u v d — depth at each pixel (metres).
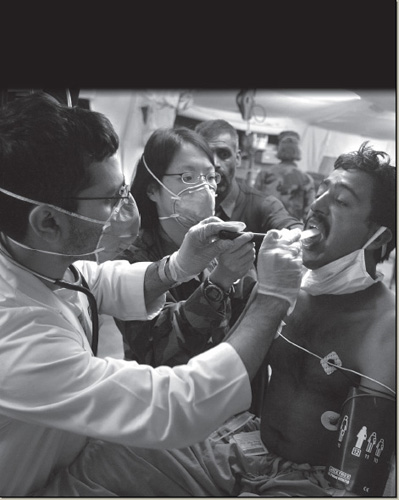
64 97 1.27
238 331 0.89
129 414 0.83
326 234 1.09
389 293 1.08
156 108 1.93
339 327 1.08
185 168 1.29
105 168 0.91
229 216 1.73
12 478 0.94
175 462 1.04
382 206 1.05
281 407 1.11
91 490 0.98
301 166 2.26
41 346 0.85
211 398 0.83
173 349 1.14
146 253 1.38
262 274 0.91
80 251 0.95
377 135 1.97
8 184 0.86
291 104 2.13
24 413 0.84
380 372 1.00
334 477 0.97
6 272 0.93
